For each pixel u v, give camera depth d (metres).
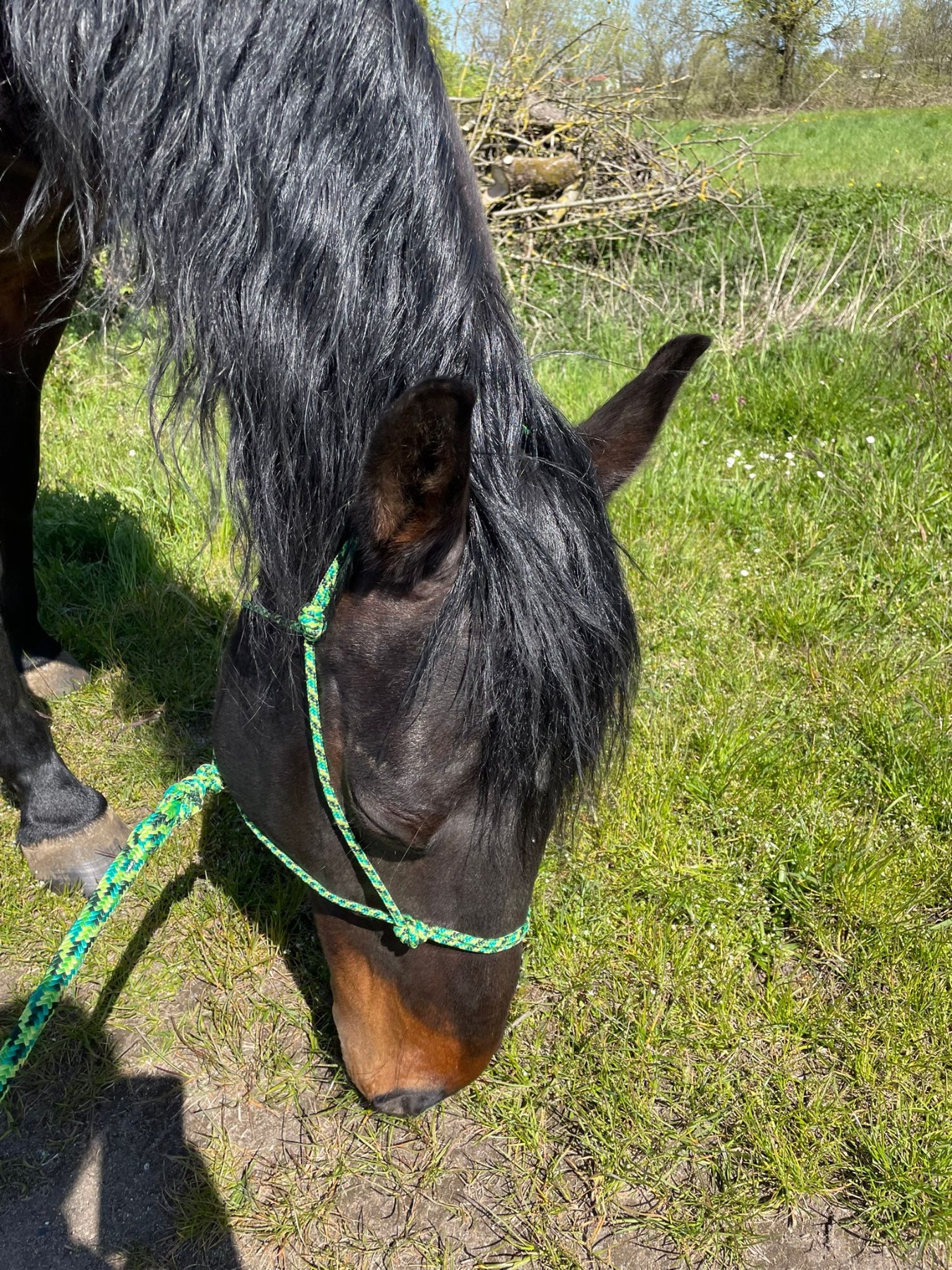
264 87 1.02
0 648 1.86
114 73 1.08
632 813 2.16
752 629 2.95
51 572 3.07
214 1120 1.63
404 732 0.96
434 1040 1.20
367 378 1.01
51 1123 1.63
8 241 1.57
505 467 0.99
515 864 1.05
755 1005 1.82
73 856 1.99
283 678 1.13
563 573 0.97
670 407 1.18
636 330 5.21
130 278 1.15
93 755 2.42
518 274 5.98
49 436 4.05
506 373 1.04
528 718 0.95
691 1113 1.65
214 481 1.14
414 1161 1.58
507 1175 1.56
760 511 3.50
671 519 3.49
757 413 4.22
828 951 1.93
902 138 12.50
